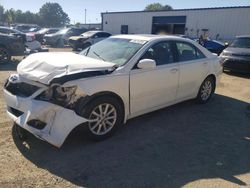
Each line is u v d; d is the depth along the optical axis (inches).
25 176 124.6
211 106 241.8
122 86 162.7
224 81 359.6
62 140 139.5
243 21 967.0
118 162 140.9
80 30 880.9
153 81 182.7
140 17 1247.5
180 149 158.6
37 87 145.7
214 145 166.1
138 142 163.9
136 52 177.5
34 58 163.9
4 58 430.3
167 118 205.8
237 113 226.5
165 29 1184.2
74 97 141.2
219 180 130.1
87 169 133.2
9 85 160.2
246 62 386.3
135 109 177.2
